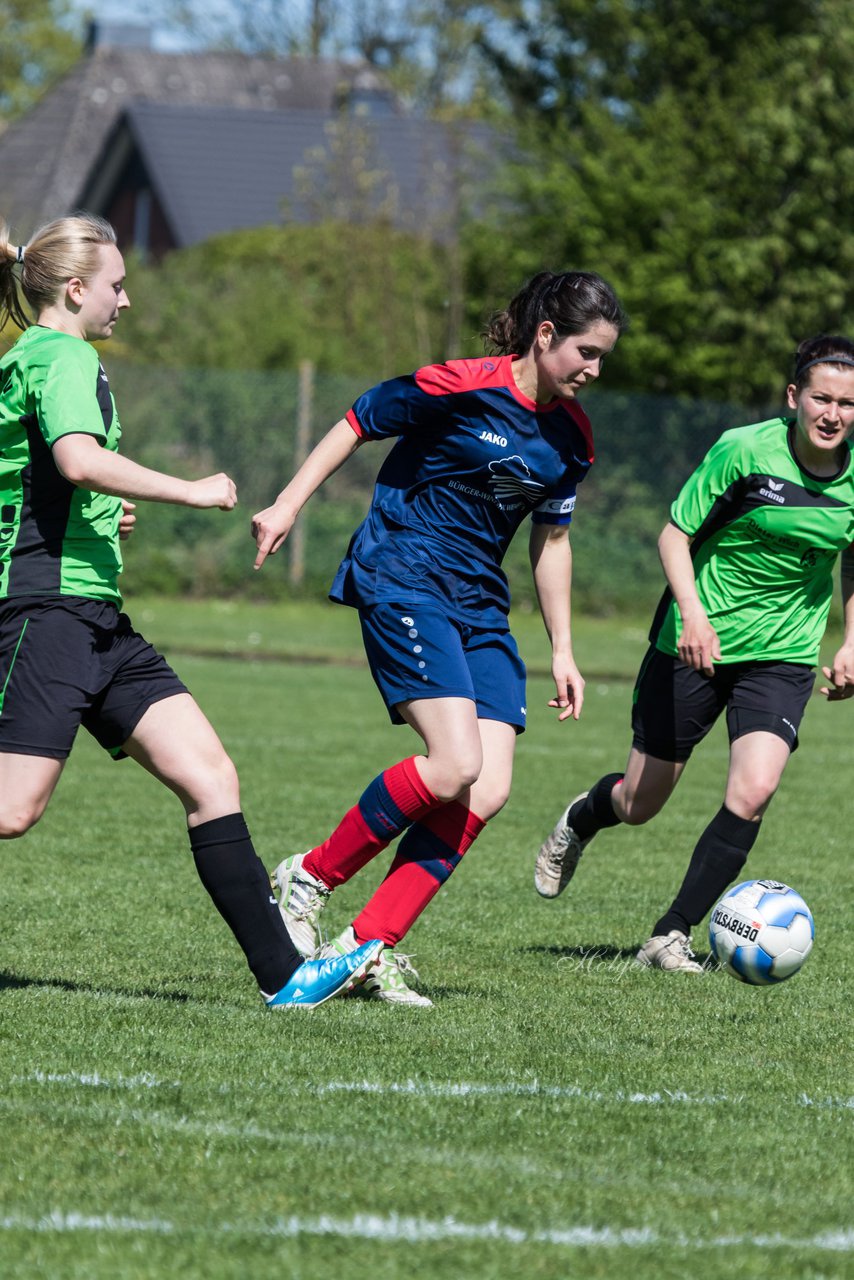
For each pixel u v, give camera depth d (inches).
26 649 616.4
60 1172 462.6
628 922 928.9
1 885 953.5
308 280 4421.8
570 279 663.8
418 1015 679.1
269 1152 485.4
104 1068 573.0
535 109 4753.9
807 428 778.2
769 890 745.0
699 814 1365.7
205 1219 431.5
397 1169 474.0
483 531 699.4
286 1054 600.1
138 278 4276.6
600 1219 439.8
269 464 3297.2
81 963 762.2
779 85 3868.1
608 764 1643.7
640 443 3294.8
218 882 662.5
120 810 1264.8
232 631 2883.9
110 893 941.8
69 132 6692.9
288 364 3909.9
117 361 3277.6
